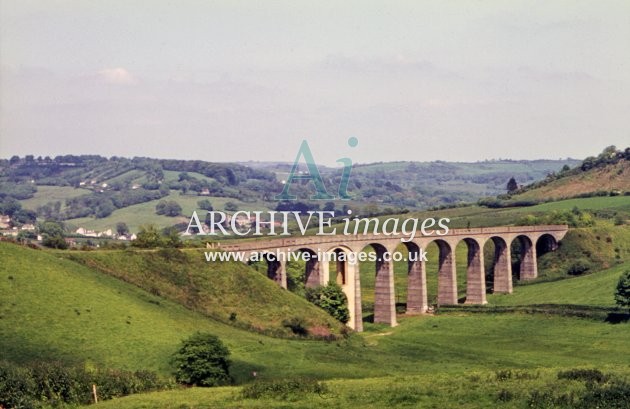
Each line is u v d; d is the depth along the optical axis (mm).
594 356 137250
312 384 88062
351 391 86500
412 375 108000
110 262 140500
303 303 152625
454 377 94875
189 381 101625
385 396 83000
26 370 91562
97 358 104938
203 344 103438
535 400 77750
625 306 170500
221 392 92000
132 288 134375
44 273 123562
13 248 128000
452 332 168875
